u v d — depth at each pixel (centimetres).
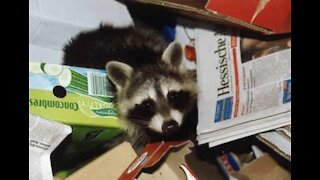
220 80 54
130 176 45
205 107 55
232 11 46
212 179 58
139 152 52
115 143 53
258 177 57
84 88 50
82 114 49
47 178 45
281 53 52
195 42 56
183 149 53
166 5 46
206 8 45
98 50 56
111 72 54
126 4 58
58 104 48
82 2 55
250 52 53
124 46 58
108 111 52
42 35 52
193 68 59
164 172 50
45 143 45
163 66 59
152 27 60
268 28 48
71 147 50
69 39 54
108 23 57
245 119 54
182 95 58
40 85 47
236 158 64
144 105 57
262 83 53
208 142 55
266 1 46
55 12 52
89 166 48
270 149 59
